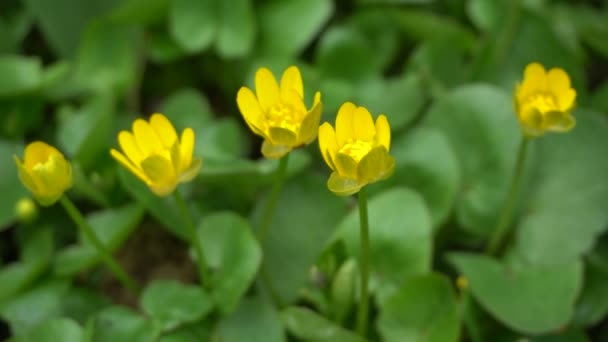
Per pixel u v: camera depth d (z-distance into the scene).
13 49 0.65
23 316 0.55
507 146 0.58
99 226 0.56
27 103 0.62
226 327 0.53
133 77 0.64
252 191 0.58
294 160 0.56
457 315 0.53
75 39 0.66
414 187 0.57
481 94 0.58
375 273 0.55
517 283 0.55
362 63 0.62
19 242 0.58
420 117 0.61
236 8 0.63
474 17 0.64
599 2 0.68
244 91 0.49
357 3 0.66
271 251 0.56
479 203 0.58
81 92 0.63
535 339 0.55
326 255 0.53
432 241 0.57
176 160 0.49
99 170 0.59
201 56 0.66
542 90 0.52
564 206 0.57
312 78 0.61
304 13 0.64
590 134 0.57
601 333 0.57
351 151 0.48
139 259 0.61
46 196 0.50
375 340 0.55
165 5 0.64
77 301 0.55
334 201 0.57
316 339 0.53
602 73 0.66
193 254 0.55
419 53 0.62
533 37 0.62
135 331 0.52
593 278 0.56
